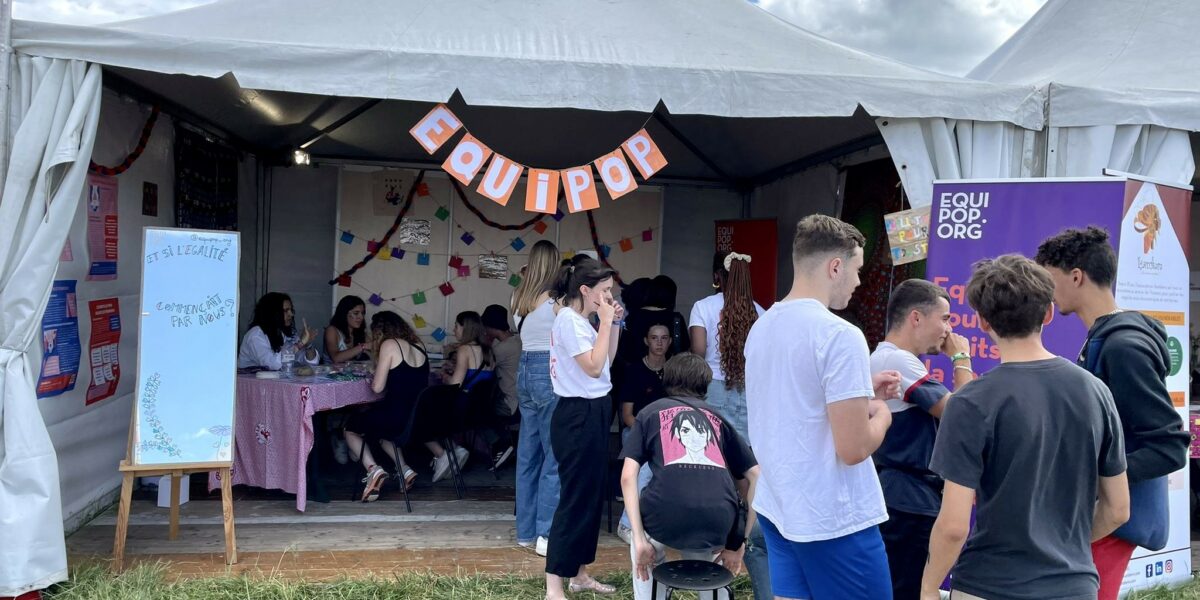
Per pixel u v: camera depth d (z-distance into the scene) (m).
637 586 2.71
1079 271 2.28
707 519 2.61
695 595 3.33
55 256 3.21
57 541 3.17
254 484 4.70
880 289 5.11
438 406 4.76
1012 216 3.51
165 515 4.36
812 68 3.88
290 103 5.58
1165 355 2.14
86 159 3.25
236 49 3.28
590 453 3.24
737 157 6.67
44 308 3.21
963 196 3.59
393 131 6.38
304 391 4.48
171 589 3.29
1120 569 2.19
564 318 3.26
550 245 4.07
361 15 3.83
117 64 3.23
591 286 3.29
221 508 4.52
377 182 6.99
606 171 3.75
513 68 3.48
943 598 3.25
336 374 4.95
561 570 3.22
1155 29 4.89
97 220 4.18
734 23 4.40
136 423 3.56
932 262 3.65
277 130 6.11
